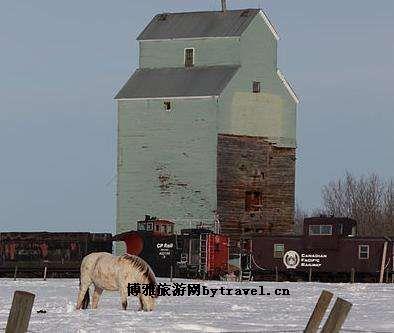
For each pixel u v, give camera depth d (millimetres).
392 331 83375
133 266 103125
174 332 78438
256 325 86375
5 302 121812
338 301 43281
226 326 84750
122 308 103062
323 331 43281
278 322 90938
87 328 80625
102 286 104250
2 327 78438
